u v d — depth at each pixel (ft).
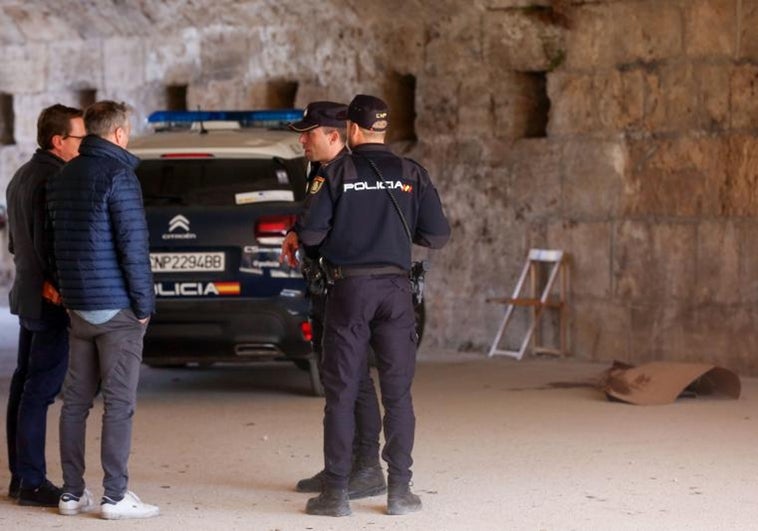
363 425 31.83
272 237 43.19
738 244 50.67
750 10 50.21
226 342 43.39
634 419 41.47
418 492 32.12
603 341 54.54
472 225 58.49
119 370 29.71
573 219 55.31
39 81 75.51
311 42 63.10
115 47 71.92
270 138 45.88
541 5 55.21
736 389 44.83
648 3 52.49
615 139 53.78
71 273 29.37
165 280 43.16
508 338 57.72
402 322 30.01
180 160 44.09
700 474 33.91
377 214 29.76
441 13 58.23
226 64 66.69
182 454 36.78
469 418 41.81
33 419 31.09
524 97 57.52
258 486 33.04
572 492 32.07
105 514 29.81
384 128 30.37
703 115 51.44
